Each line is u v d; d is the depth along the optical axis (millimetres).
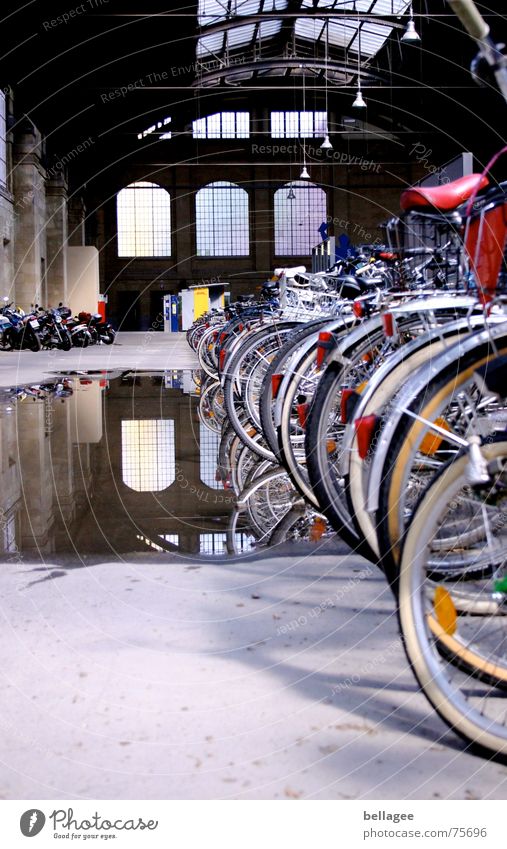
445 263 2988
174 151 48094
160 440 6844
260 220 48750
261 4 33031
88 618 2646
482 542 2355
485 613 2270
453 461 1757
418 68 34156
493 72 1571
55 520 4133
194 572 3168
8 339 22984
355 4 30156
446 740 1869
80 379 13273
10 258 29016
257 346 5621
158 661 2295
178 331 46188
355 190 48812
